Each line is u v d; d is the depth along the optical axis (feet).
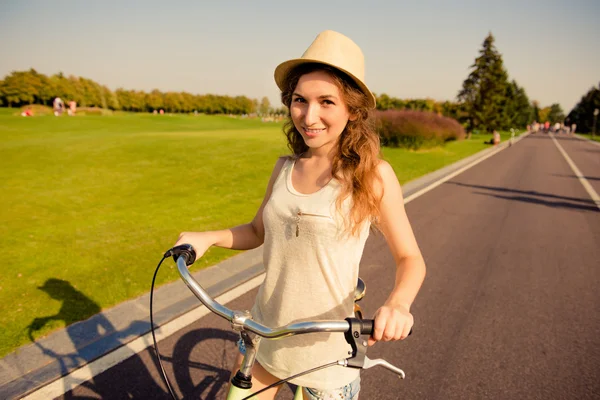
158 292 13.78
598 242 22.38
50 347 10.69
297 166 5.19
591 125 273.75
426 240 21.95
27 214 22.30
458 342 12.21
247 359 4.91
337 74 4.68
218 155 44.55
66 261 15.99
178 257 4.84
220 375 10.11
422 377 10.61
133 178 32.76
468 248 20.81
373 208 4.72
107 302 12.99
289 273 4.91
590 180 47.60
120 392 9.36
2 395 8.98
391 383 10.32
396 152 70.74
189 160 41.16
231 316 4.25
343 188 4.67
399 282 4.59
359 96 4.75
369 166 4.70
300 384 5.14
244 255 17.16
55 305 12.68
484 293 15.60
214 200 26.84
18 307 12.50
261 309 5.32
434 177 44.65
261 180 33.63
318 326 3.84
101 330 11.55
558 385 10.39
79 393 9.25
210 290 14.10
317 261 4.75
